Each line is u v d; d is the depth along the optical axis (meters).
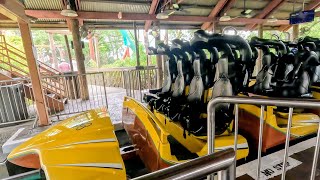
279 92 2.77
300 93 2.71
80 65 5.89
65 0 5.51
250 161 2.27
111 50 16.70
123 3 6.26
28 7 5.52
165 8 6.55
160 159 1.81
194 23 8.48
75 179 1.41
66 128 1.87
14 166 2.48
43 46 13.09
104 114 2.19
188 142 2.29
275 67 3.18
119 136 3.08
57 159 1.49
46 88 5.50
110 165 1.53
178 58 2.93
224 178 0.62
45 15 5.51
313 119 2.74
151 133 1.95
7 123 3.84
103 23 7.27
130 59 13.75
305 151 2.42
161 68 6.42
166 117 2.76
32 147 1.66
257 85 3.04
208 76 2.38
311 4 8.59
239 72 2.19
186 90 2.85
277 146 2.60
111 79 8.99
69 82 6.10
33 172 2.24
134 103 2.50
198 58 2.41
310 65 2.71
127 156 2.39
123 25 7.55
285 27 9.93
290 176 1.96
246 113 2.61
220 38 2.21
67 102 5.76
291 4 8.46
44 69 6.17
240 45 2.20
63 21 6.77
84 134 1.75
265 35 13.30
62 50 15.20
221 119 2.19
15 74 5.62
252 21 8.52
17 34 13.69
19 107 4.09
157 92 3.56
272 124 2.37
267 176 1.98
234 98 1.12
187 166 0.55
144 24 7.73
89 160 1.51
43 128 3.59
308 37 3.47
